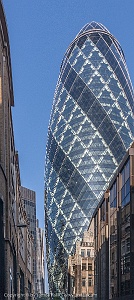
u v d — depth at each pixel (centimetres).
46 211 18712
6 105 4238
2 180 3781
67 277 14675
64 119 18312
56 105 19162
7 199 4172
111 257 5997
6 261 4028
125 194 4912
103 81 18150
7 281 4044
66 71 19100
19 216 7819
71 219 16500
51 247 17725
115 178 5678
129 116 17938
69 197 16950
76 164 17125
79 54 19000
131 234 4475
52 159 18425
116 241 5481
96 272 8262
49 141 19012
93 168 16775
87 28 19738
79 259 11706
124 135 17325
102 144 17100
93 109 17625
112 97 17888
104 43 19075
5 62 4056
